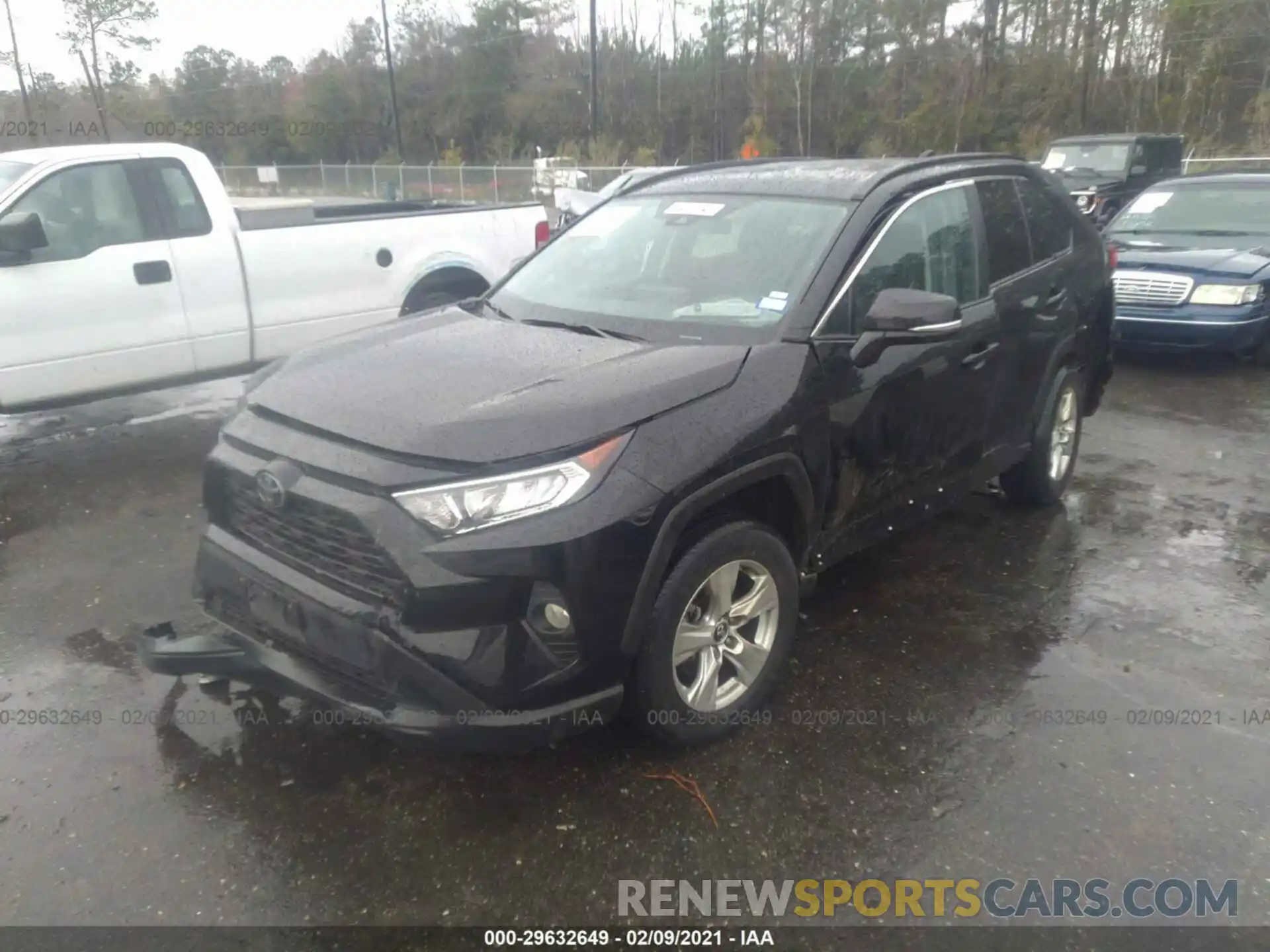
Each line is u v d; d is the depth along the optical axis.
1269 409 7.55
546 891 2.72
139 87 52.28
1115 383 8.37
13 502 5.52
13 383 5.79
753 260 3.78
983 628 4.16
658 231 4.18
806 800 3.08
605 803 3.05
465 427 2.81
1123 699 3.63
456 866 2.80
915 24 47.41
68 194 5.94
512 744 2.79
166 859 2.82
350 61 58.50
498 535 2.68
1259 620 4.24
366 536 2.73
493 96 56.28
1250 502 5.62
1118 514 5.43
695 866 2.82
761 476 3.18
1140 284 8.67
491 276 7.83
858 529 3.84
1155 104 43.00
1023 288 4.66
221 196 6.53
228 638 3.24
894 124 46.28
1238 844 2.90
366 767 3.22
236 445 3.18
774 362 3.33
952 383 4.11
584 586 2.75
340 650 2.83
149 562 4.75
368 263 7.13
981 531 5.18
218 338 6.53
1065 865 2.83
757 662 3.41
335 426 2.96
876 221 3.81
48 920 2.60
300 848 2.86
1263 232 9.18
